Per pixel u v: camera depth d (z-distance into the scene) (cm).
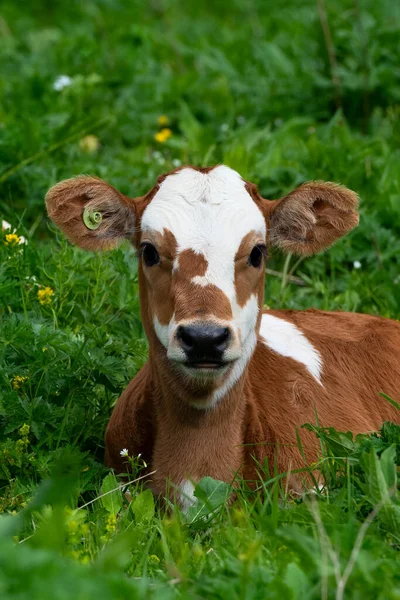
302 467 906
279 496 869
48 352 926
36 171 1303
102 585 575
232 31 2194
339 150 1363
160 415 880
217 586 639
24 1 2462
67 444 888
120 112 1570
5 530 632
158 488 881
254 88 1702
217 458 876
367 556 655
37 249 1123
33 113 1519
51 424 895
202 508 814
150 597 620
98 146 1510
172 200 860
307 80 1658
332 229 934
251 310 857
